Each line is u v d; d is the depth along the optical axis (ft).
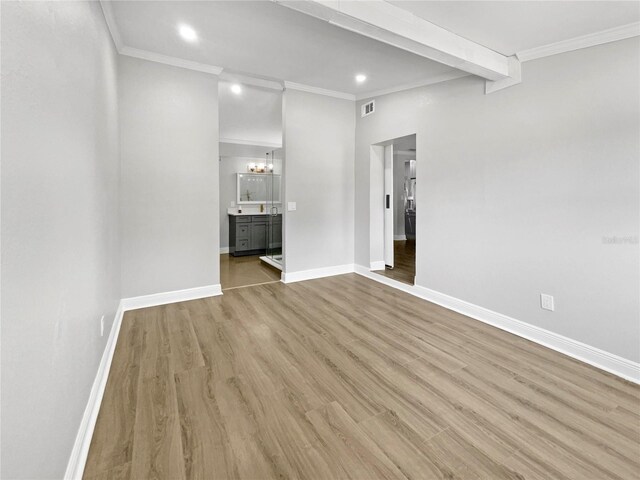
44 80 3.51
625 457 4.70
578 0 6.12
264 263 19.31
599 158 7.24
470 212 10.25
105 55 7.65
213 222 12.23
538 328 8.54
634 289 6.80
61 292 3.96
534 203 8.50
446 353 7.93
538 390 6.38
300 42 9.61
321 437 5.11
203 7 7.84
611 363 7.11
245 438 5.08
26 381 2.93
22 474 2.82
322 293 12.83
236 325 9.60
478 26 7.38
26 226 2.98
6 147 2.63
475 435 5.16
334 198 15.39
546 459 4.67
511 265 9.13
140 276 10.96
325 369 7.16
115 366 7.21
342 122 15.24
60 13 4.12
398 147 24.03
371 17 6.45
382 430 5.27
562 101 7.82
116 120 9.46
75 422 4.45
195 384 6.54
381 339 8.71
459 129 10.51
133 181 10.61
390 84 13.00
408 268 15.90
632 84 6.70
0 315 2.50
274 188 20.24
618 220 7.00
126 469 4.47
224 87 13.37
